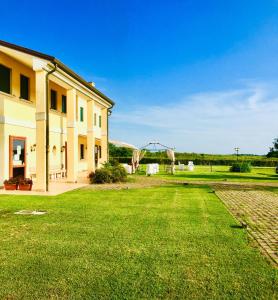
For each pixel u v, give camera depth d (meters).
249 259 5.02
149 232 6.57
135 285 4.04
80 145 25.03
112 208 9.40
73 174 17.78
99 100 22.62
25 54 13.81
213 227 7.10
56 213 8.55
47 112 13.93
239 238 6.21
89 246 5.61
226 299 3.70
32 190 13.83
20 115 15.60
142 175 26.64
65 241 5.90
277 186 17.28
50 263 4.77
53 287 3.97
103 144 25.11
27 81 16.45
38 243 5.77
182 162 55.72
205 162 56.00
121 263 4.79
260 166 55.91
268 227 7.22
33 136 16.84
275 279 4.26
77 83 17.66
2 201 10.65
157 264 4.77
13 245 5.64
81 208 9.37
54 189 14.50
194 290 3.92
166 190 14.42
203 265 4.74
